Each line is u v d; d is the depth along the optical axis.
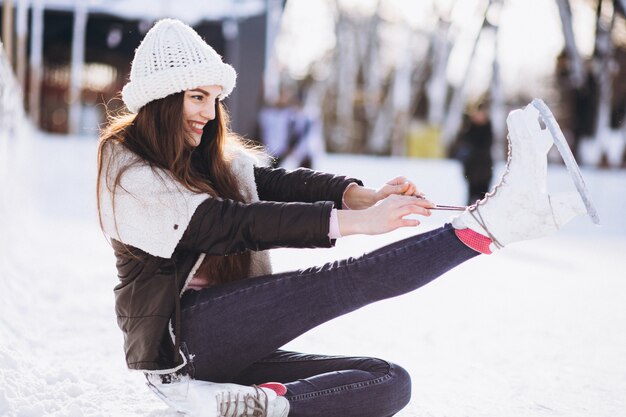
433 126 25.91
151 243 2.12
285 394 2.23
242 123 15.69
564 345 4.16
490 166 11.63
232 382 2.46
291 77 34.34
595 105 22.03
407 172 17.73
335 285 2.15
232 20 15.58
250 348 2.21
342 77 31.94
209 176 2.37
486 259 8.48
